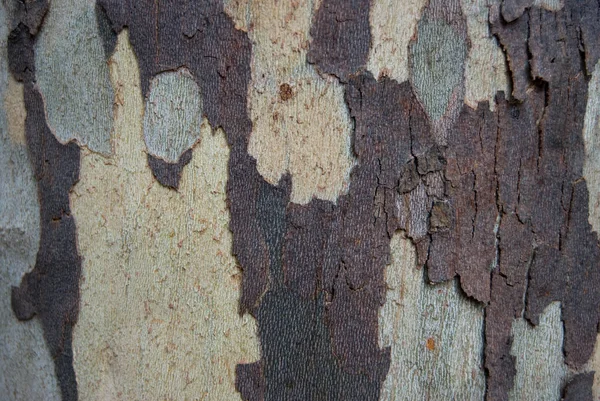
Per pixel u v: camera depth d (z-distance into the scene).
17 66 0.44
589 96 0.43
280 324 0.43
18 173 0.46
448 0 0.41
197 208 0.43
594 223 0.44
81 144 0.44
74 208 0.44
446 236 0.42
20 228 0.46
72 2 0.43
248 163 0.42
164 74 0.42
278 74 0.42
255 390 0.44
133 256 0.44
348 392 0.43
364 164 0.42
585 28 0.42
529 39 0.42
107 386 0.45
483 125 0.42
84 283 0.45
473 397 0.44
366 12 0.41
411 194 0.42
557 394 0.44
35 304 0.46
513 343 0.44
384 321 0.43
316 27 0.41
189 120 0.42
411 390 0.44
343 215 0.42
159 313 0.44
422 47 0.42
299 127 0.42
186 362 0.44
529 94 0.42
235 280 0.43
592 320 0.44
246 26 0.41
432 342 0.43
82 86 0.43
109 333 0.45
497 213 0.43
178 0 0.42
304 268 0.43
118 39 0.42
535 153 0.43
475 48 0.42
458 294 0.43
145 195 0.43
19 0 0.44
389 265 0.43
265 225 0.42
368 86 0.42
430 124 0.42
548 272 0.43
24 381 0.47
